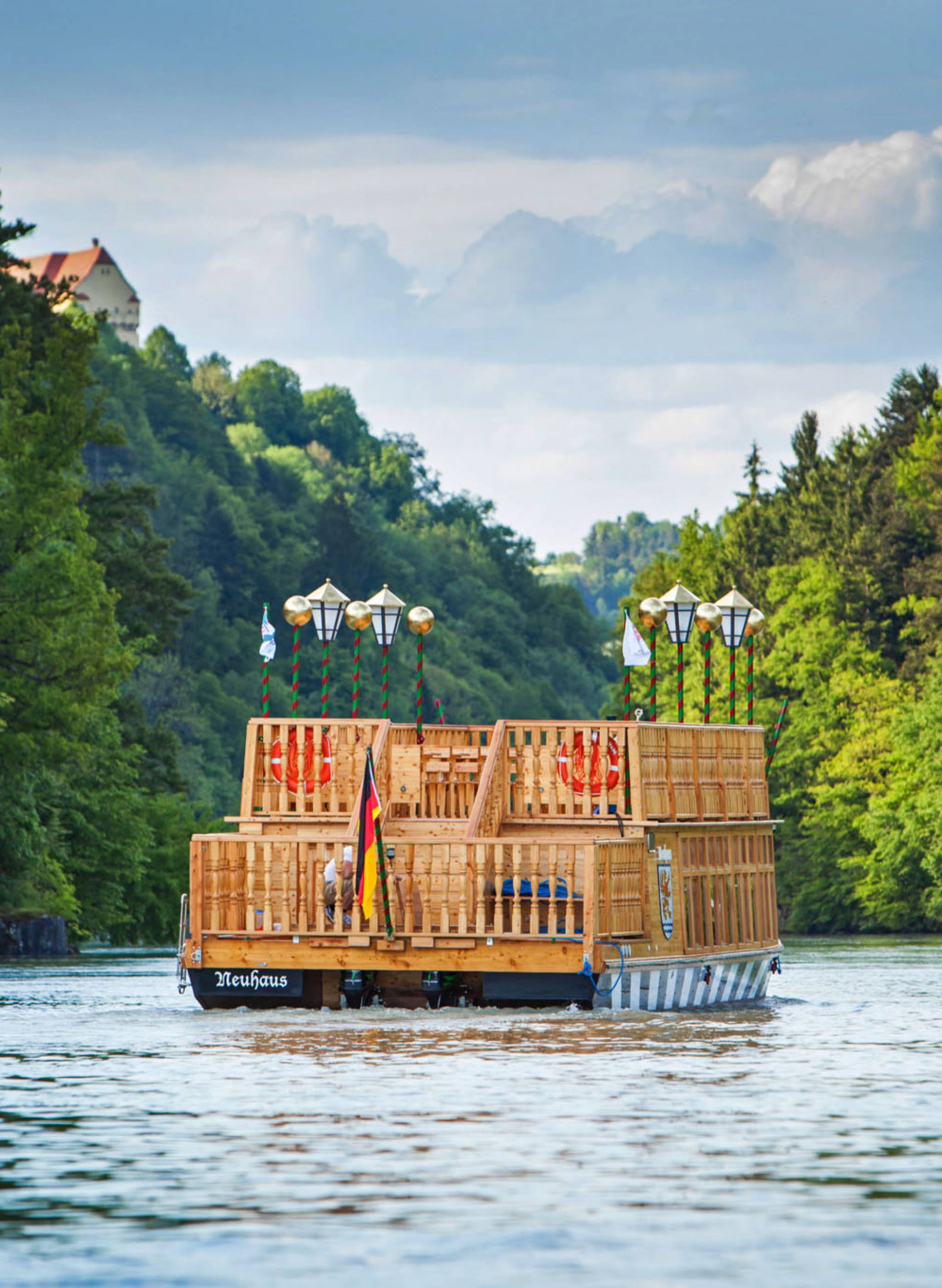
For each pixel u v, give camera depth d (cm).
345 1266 4912
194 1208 5538
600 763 11744
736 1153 6347
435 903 10888
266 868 11031
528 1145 6475
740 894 12988
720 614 13088
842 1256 5000
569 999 10762
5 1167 6144
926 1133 6731
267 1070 8512
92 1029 10675
